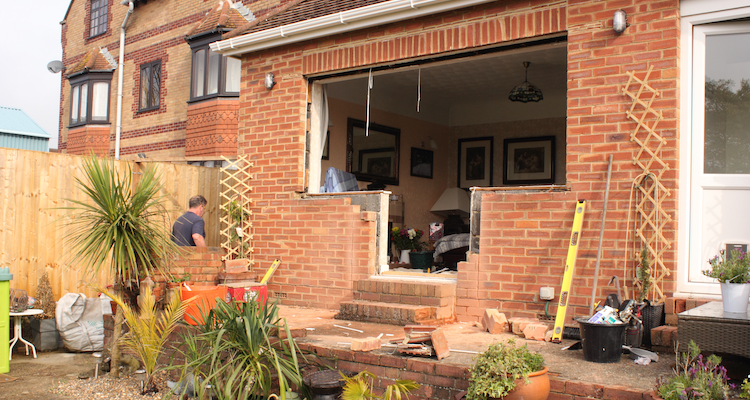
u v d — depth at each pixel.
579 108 5.72
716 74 5.32
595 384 3.73
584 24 5.72
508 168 12.30
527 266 5.96
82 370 6.17
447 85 10.95
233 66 13.59
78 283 7.75
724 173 5.27
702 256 5.28
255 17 13.51
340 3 7.70
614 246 5.48
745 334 3.87
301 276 7.65
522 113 12.15
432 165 12.54
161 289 6.43
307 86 7.96
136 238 5.61
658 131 5.30
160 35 15.97
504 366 3.67
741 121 5.22
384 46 7.07
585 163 5.68
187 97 15.03
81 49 19.08
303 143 7.88
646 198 5.32
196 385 4.50
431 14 6.71
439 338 4.46
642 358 4.38
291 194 7.82
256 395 4.77
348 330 5.77
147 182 5.76
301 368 4.88
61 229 7.64
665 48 5.30
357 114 10.61
